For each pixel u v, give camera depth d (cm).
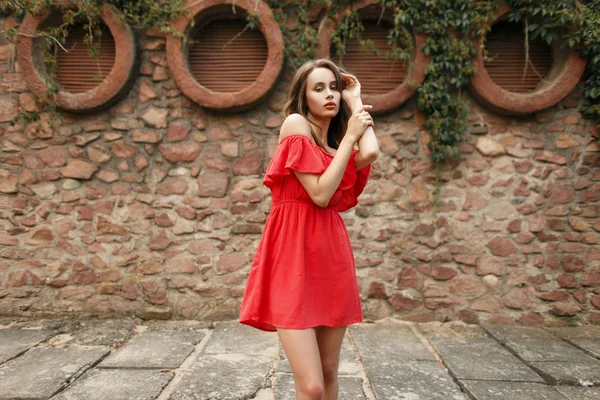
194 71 347
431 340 301
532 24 326
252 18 326
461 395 217
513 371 247
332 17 329
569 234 337
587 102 336
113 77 328
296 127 142
